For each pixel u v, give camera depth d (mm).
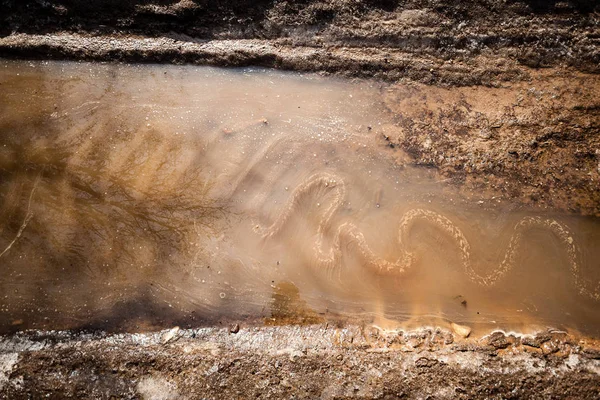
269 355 1816
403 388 1769
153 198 1922
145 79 1979
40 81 1974
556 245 1890
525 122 1941
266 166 1939
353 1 1968
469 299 1875
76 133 1955
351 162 1942
